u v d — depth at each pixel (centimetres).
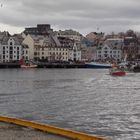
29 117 4656
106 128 3950
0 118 3606
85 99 6906
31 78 14512
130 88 9644
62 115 4841
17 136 2975
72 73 19512
